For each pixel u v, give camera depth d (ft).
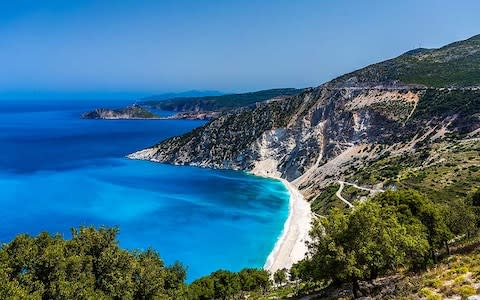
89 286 116.98
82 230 131.75
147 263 137.49
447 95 633.61
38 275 107.45
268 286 288.10
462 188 385.50
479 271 112.98
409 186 429.79
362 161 612.29
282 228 451.12
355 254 139.95
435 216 177.17
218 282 268.00
